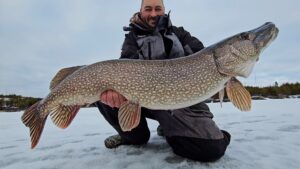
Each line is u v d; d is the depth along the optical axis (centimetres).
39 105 81
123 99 81
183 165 77
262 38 85
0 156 94
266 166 74
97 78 80
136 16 105
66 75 86
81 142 113
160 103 81
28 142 119
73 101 81
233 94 83
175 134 82
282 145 96
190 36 104
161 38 97
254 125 141
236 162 78
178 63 82
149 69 81
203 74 82
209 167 75
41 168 80
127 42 100
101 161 83
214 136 78
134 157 86
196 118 82
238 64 84
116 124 97
